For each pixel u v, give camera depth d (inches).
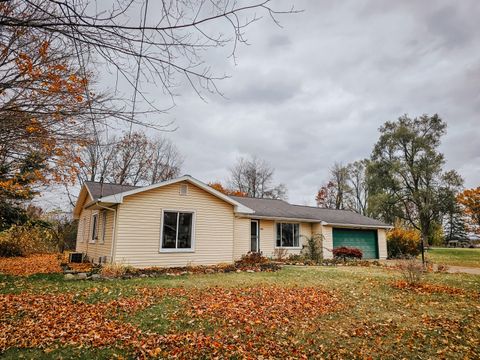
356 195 1803.6
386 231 955.3
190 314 245.9
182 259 519.8
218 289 338.3
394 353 189.3
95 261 570.3
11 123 129.7
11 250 675.4
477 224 1220.5
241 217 695.1
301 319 246.4
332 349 193.8
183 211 532.4
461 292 351.3
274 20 104.1
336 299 310.8
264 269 514.6
